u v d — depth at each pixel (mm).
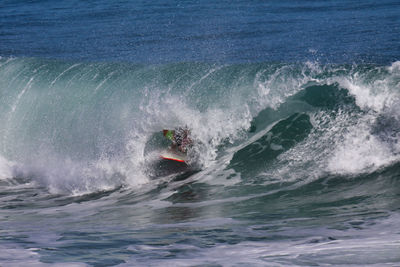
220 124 42938
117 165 42156
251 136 41312
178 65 55438
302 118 40594
